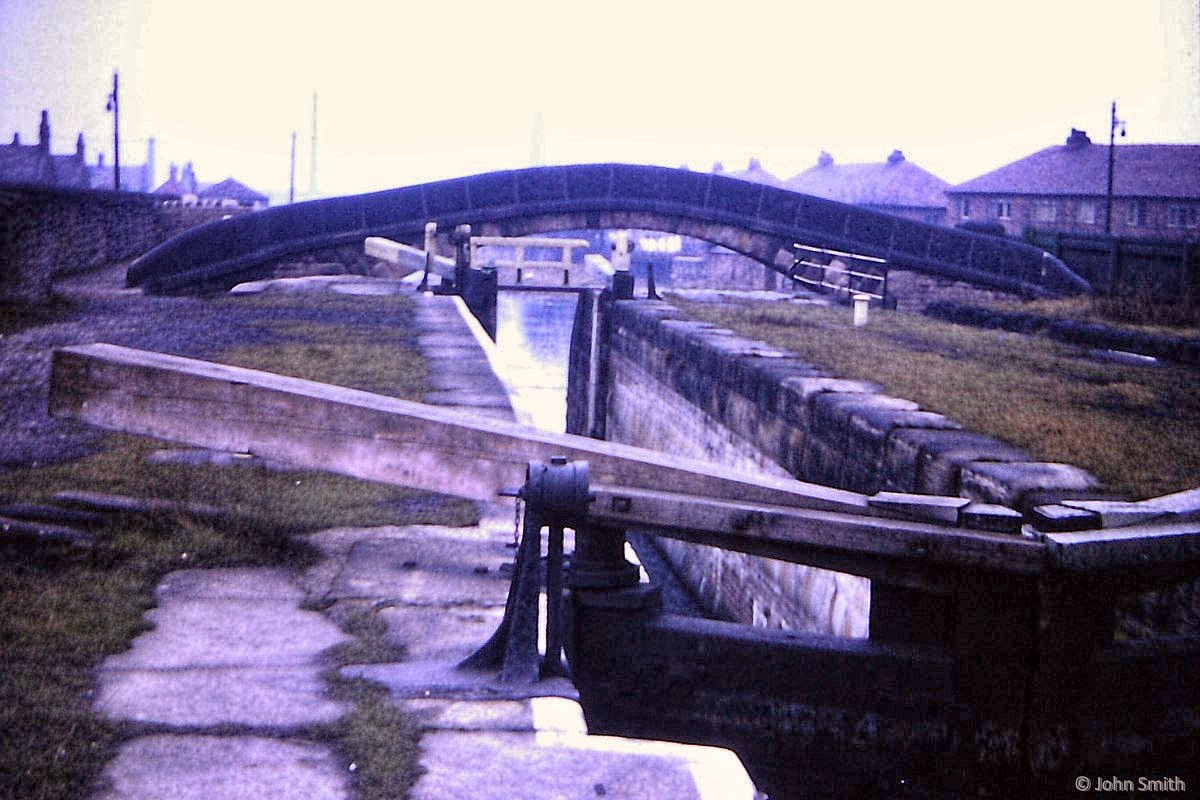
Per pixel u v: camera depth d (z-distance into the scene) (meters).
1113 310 23.12
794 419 13.98
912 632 6.95
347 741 4.88
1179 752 6.91
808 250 32.53
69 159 62.53
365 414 7.63
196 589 7.01
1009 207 61.38
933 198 73.38
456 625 6.62
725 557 16.78
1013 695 6.80
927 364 16.52
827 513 6.86
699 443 18.56
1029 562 6.64
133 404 7.86
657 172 31.81
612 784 4.63
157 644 6.05
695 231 32.34
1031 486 8.94
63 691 5.25
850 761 6.88
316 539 8.12
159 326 18.55
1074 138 61.66
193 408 7.82
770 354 16.86
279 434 7.74
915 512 6.91
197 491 8.83
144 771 4.57
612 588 6.93
